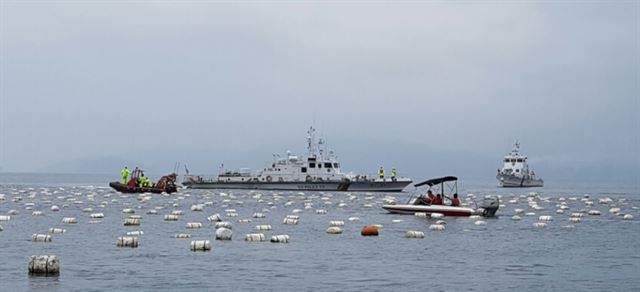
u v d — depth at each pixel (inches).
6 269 1400.1
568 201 4726.9
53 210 3056.1
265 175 5378.9
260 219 2687.0
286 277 1375.5
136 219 2378.2
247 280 1341.0
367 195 4739.2
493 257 1685.5
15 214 2817.4
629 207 4084.6
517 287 1325.0
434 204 2960.1
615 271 1510.8
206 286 1283.2
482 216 2913.4
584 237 2155.5
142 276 1357.0
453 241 1982.0
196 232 2122.3
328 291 1259.8
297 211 3105.3
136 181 4758.9
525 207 3786.9
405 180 5329.7
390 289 1284.4
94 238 1927.9
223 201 3885.3
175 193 4712.1
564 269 1528.1
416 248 1814.7
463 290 1289.4
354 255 1669.5
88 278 1327.5
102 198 4092.0
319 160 5310.0
